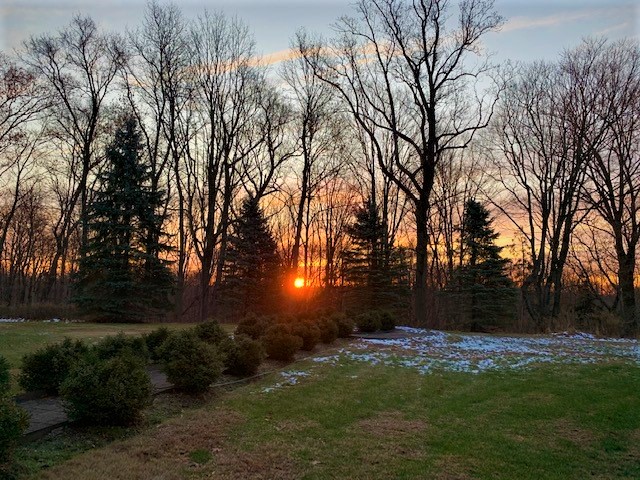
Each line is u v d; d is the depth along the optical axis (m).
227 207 28.23
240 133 28.75
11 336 13.09
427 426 6.39
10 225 40.97
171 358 7.38
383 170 23.53
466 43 21.89
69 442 4.92
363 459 5.07
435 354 12.59
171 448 5.00
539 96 28.19
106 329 16.50
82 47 26.89
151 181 25.84
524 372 10.15
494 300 29.09
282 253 38.75
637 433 6.39
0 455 3.88
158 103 27.33
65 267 38.31
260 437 5.57
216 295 30.45
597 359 12.17
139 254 21.23
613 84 23.69
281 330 10.98
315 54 27.86
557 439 6.05
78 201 37.16
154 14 26.59
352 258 31.14
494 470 4.96
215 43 27.53
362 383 8.73
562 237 29.02
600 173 24.19
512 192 30.33
